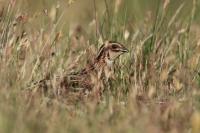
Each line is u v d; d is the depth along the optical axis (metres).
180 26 35.00
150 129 23.56
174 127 24.70
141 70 31.19
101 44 32.88
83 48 33.44
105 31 34.69
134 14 38.94
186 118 25.84
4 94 26.44
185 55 32.44
